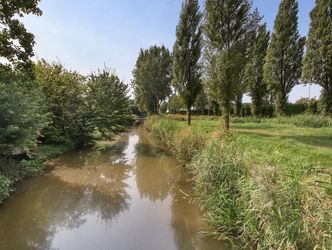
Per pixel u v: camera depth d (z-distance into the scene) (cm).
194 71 2053
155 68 4122
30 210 705
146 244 533
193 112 4191
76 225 621
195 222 633
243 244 501
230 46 1459
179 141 1207
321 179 504
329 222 372
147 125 3095
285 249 378
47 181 969
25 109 885
